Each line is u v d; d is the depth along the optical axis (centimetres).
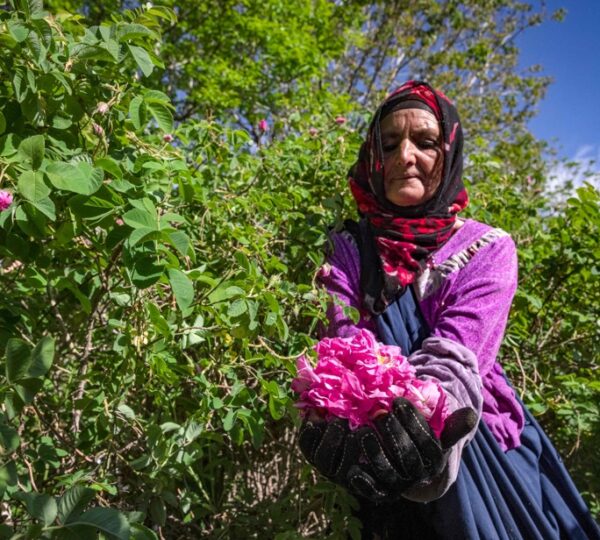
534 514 134
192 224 176
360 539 154
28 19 118
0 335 141
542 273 247
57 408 178
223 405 158
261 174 217
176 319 158
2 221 119
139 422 165
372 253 154
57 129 137
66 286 155
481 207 249
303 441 127
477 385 128
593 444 243
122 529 99
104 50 127
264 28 923
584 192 224
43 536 97
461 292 144
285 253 200
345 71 1502
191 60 912
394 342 145
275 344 173
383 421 116
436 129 153
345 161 222
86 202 125
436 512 133
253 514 194
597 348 250
